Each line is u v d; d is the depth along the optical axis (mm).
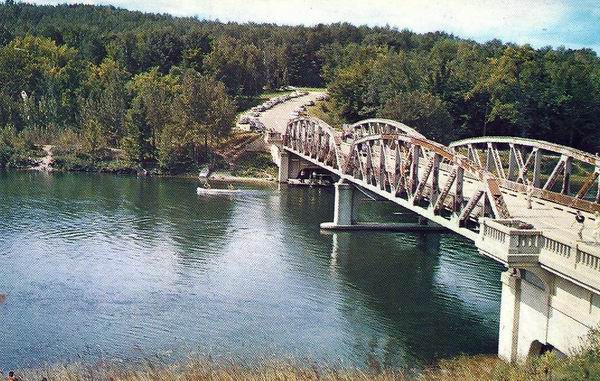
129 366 41219
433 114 133250
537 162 57125
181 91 153750
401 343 46344
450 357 43938
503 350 41281
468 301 55688
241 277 60812
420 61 159750
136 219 84625
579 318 34344
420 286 59594
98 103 149000
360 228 83188
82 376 39531
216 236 76875
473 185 62469
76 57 189625
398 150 62719
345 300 55219
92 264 63312
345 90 156875
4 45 193250
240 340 46000
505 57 156625
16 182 113438
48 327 47656
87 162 133375
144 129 136125
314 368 40469
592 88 150000
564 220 44375
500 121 146500
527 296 39156
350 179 77938
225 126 134750
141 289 56312
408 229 83938
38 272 60281
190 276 60531
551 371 31812
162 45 195250
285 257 68625
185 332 47250
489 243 38594
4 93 155000
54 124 150000
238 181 124438
